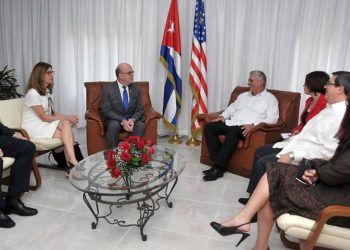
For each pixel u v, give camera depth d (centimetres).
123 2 414
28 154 237
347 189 156
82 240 204
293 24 356
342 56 346
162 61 396
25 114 299
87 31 437
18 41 471
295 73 373
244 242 204
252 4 372
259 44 379
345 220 149
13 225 218
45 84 301
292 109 318
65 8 437
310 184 162
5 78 446
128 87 343
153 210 217
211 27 393
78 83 453
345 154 152
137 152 204
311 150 205
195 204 254
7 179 260
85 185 201
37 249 194
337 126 191
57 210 241
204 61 387
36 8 450
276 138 304
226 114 341
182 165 236
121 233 213
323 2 344
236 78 401
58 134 292
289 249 197
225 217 235
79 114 464
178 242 204
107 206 247
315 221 152
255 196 170
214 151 318
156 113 345
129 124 323
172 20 385
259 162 234
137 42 423
